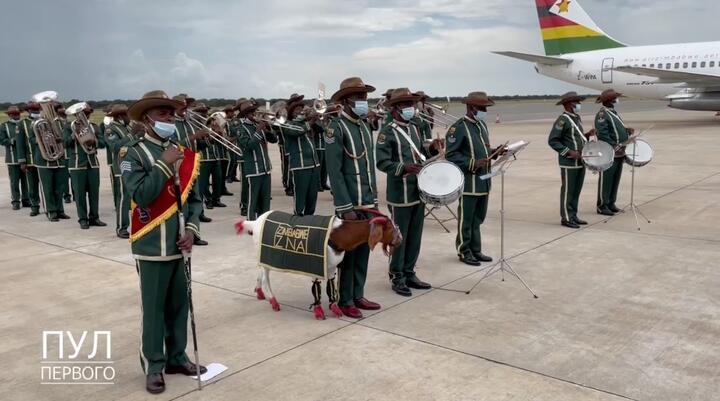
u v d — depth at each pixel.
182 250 3.58
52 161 9.47
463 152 6.38
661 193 10.64
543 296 5.36
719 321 4.67
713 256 6.56
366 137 5.00
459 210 6.45
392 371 3.89
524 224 8.49
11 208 11.14
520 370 3.87
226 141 8.40
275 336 4.53
